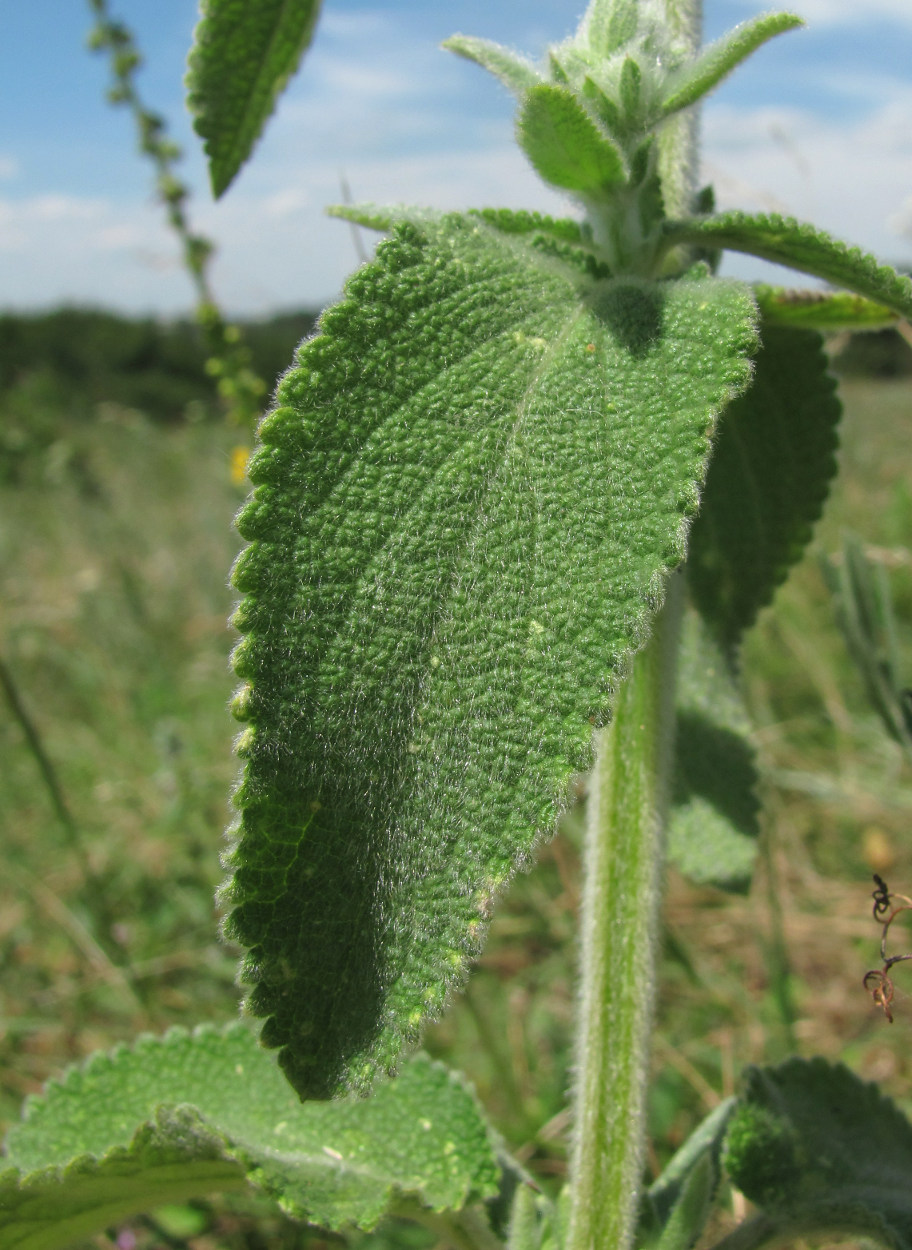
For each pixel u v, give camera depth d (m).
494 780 0.13
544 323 0.15
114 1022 0.34
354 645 0.14
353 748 0.13
